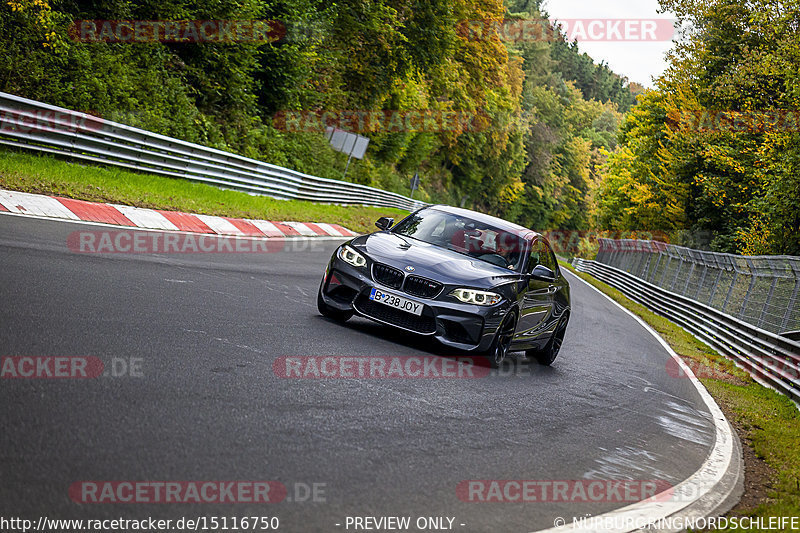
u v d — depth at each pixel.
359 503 3.56
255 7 25.19
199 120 23.00
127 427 3.84
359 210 31.48
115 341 5.37
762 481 6.15
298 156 31.72
